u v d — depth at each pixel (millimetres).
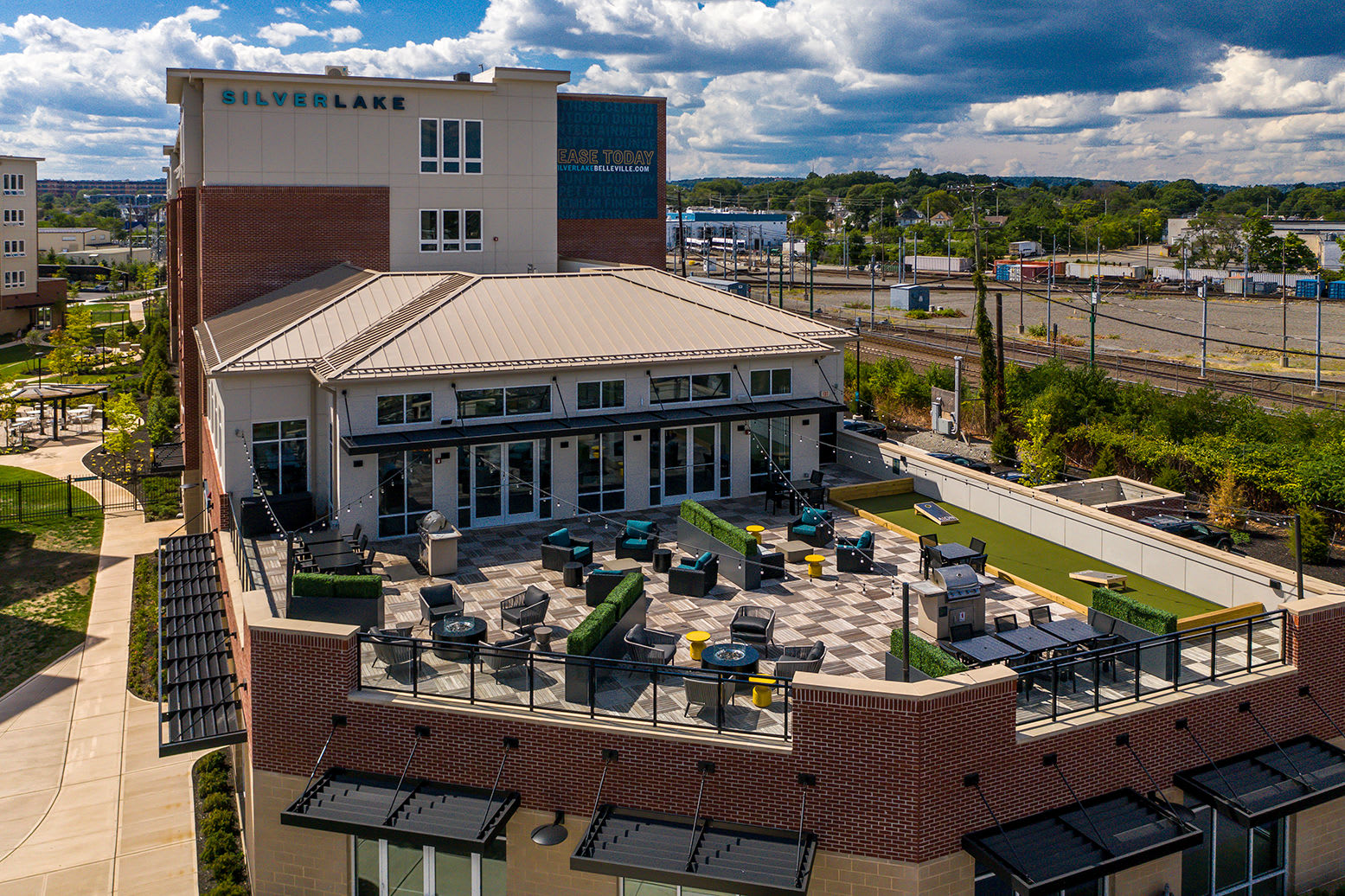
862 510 34625
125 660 34938
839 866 18062
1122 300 142125
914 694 17391
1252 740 21188
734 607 25734
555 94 49344
